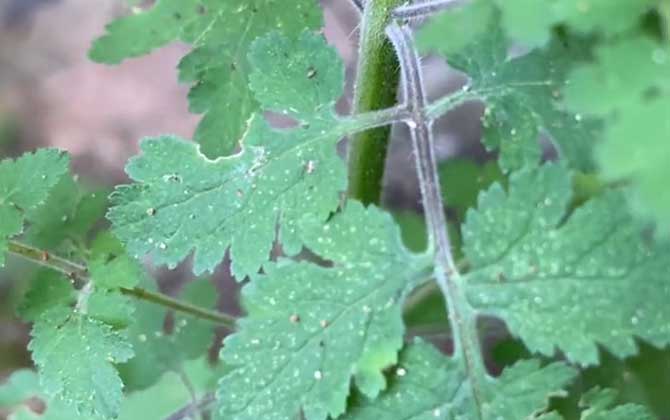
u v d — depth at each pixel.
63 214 0.39
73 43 0.67
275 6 0.38
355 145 0.38
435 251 0.34
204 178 0.35
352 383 0.34
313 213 0.34
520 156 0.34
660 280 0.32
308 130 0.35
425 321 0.43
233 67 0.38
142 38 0.39
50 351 0.36
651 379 0.38
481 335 0.41
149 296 0.40
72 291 0.37
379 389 0.33
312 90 0.35
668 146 0.27
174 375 0.47
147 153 0.35
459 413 0.33
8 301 0.55
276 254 0.44
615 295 0.32
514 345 0.38
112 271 0.37
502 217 0.33
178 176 0.35
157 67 0.65
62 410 0.41
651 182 0.27
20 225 0.37
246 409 0.33
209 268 0.34
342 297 0.34
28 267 0.55
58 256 0.38
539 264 0.32
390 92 0.37
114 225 0.35
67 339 0.36
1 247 0.37
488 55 0.34
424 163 0.34
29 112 0.65
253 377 0.34
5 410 0.47
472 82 0.34
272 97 0.35
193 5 0.38
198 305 0.44
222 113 0.38
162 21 0.38
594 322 0.32
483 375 0.33
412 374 0.33
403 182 0.55
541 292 0.32
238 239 0.34
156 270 0.56
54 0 0.68
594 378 0.38
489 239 0.33
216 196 0.35
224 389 0.34
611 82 0.28
